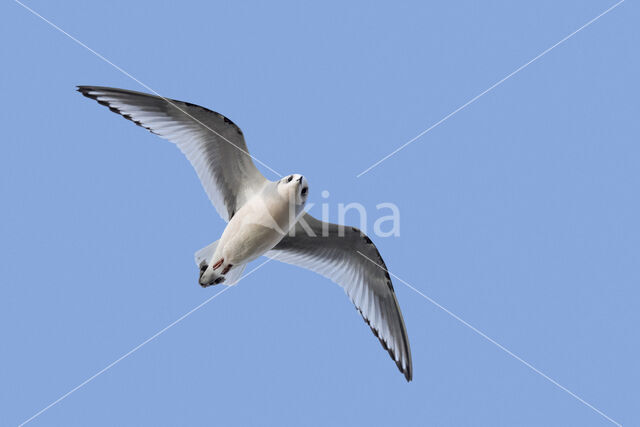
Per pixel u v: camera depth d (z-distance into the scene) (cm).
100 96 1165
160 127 1230
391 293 1386
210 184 1297
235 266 1294
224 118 1205
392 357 1380
